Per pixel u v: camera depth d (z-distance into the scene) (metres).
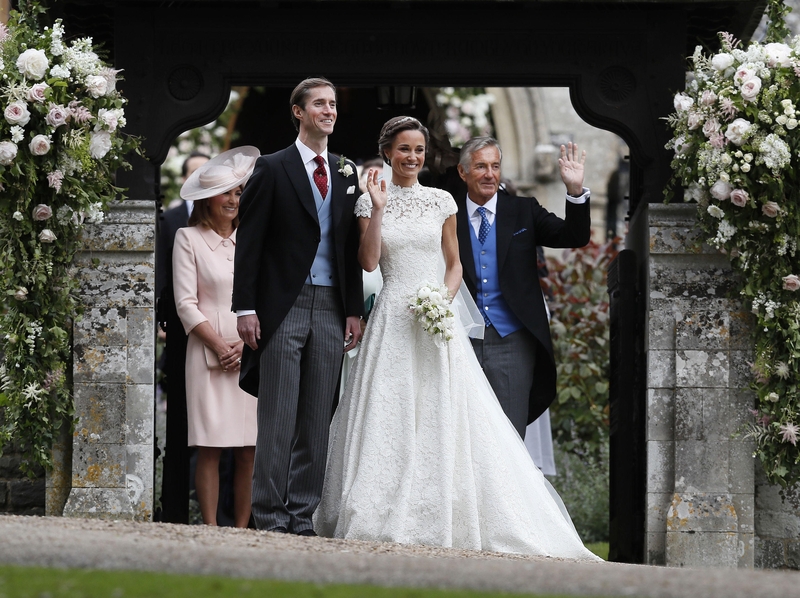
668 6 26.83
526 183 62.12
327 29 26.77
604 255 40.97
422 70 26.73
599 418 38.38
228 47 26.69
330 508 23.73
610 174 63.50
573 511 36.72
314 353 22.67
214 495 26.83
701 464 26.08
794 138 25.05
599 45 26.84
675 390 26.28
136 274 25.92
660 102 26.78
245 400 26.86
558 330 39.03
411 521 22.64
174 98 26.61
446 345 23.56
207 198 27.33
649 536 26.14
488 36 26.81
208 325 26.66
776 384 25.77
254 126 44.94
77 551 14.82
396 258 23.88
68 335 25.69
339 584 13.71
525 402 26.50
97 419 25.61
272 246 22.75
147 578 13.30
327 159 23.36
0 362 25.69
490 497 23.11
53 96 24.66
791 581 14.91
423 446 23.09
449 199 24.34
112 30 28.64
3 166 24.50
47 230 24.94
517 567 15.91
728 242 25.78
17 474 26.48
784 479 25.98
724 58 25.28
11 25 25.28
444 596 12.99
